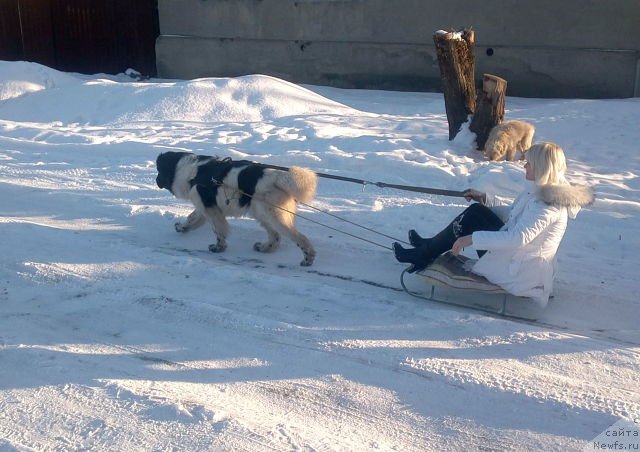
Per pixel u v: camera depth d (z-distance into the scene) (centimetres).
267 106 1483
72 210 902
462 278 575
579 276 665
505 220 602
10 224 828
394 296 626
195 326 575
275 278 658
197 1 1964
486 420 436
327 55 1831
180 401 457
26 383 489
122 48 2100
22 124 1420
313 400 464
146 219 857
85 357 526
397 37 1747
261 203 689
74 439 422
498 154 1012
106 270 694
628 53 1534
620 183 931
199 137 1247
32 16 2100
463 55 1117
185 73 2028
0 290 659
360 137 1161
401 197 905
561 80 1605
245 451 404
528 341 529
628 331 555
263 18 1892
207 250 758
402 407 453
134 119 1452
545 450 405
